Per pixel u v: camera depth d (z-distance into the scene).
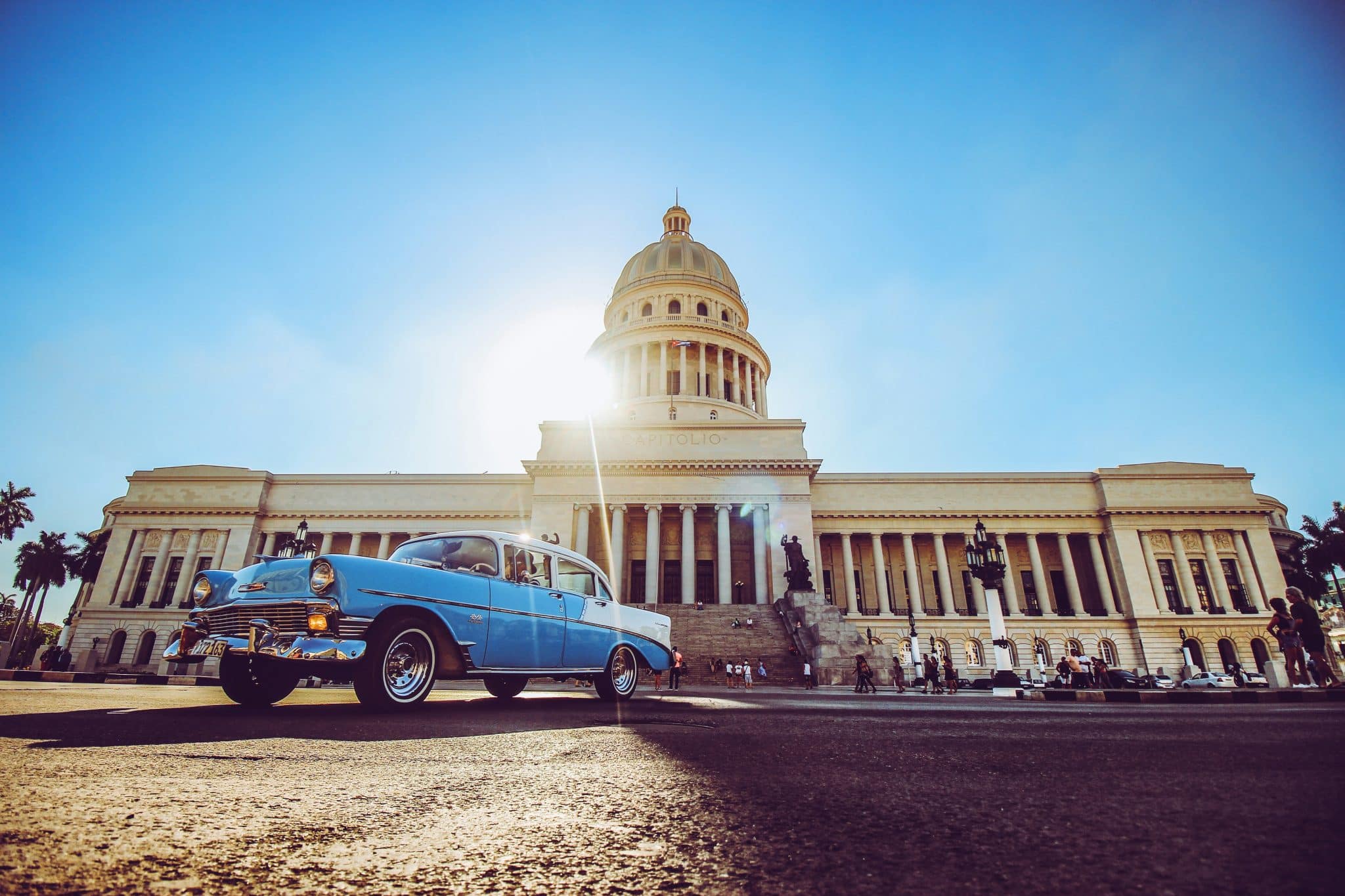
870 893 1.43
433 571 7.10
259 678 6.96
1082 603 55.00
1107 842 1.77
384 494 57.12
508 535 8.36
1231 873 1.48
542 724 5.38
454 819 2.14
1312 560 59.78
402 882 1.55
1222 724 5.23
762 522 49.44
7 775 2.51
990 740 4.09
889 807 2.26
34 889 1.37
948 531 55.16
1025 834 1.89
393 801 2.38
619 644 9.62
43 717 4.73
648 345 67.62
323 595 6.12
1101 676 30.34
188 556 54.47
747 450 52.72
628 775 2.90
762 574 48.09
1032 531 54.94
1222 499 54.50
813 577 48.19
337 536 58.09
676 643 37.09
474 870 1.65
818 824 2.05
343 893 1.46
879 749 3.69
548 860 1.73
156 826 1.94
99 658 50.69
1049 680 38.69
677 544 53.72
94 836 1.80
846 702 10.84
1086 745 3.77
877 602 54.84
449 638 7.02
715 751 3.67
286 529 55.97
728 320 74.50
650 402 63.03
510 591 7.90
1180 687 43.91
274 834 1.91
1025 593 55.25
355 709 6.57
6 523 63.78
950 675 30.06
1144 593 52.03
